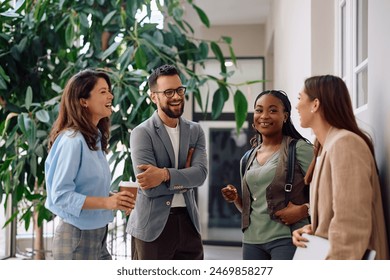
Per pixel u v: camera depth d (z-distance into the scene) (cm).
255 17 657
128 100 377
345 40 279
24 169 379
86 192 189
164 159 218
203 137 233
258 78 684
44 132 361
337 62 283
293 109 377
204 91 686
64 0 375
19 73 394
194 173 216
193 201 225
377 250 143
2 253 536
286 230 196
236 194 226
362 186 135
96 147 195
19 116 341
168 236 216
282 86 459
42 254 458
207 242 666
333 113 150
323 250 140
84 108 194
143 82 373
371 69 184
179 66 403
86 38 402
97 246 192
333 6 292
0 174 371
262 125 210
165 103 213
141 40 376
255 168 210
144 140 215
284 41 444
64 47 406
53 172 188
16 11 395
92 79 194
